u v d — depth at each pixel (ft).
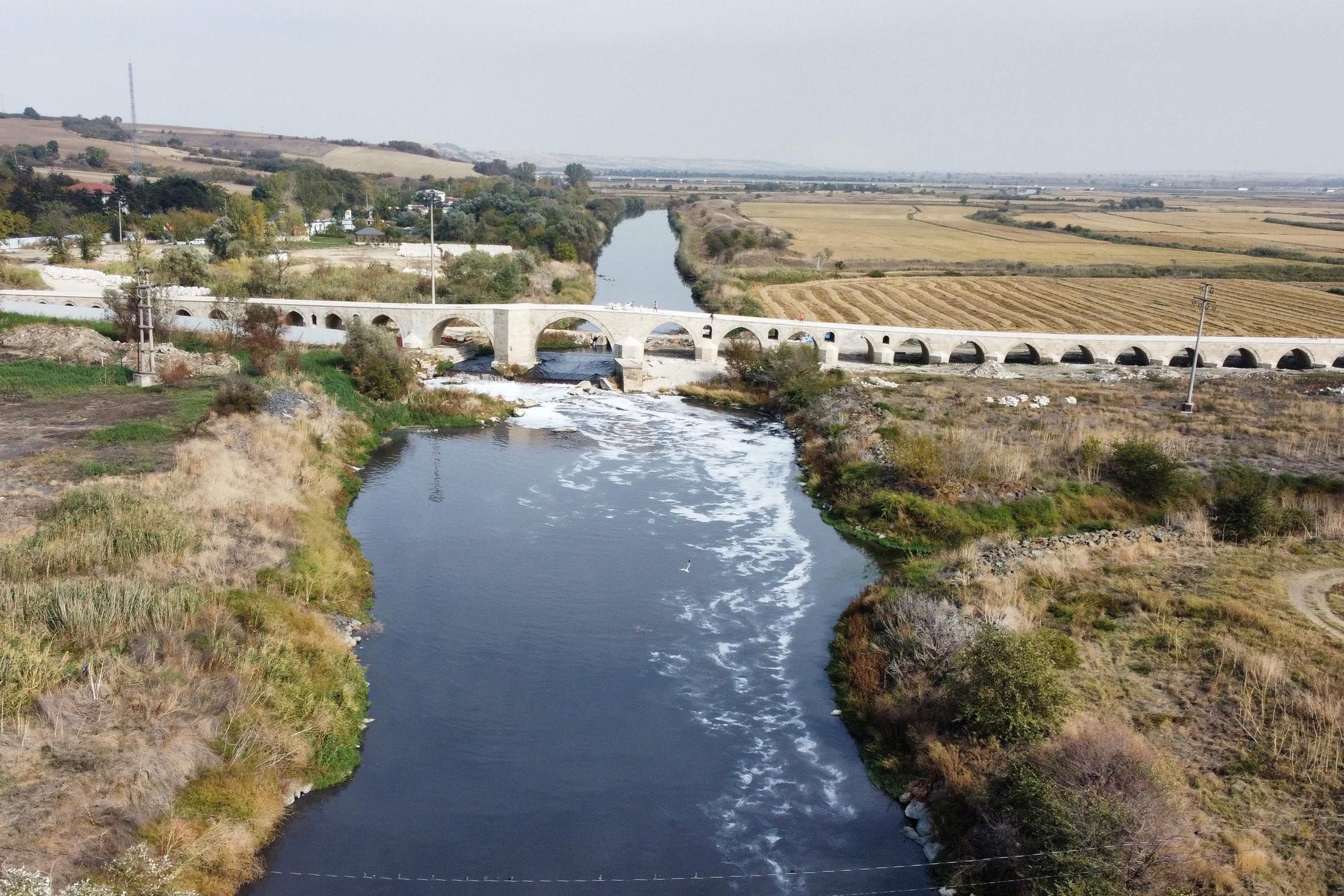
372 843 111.45
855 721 137.49
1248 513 191.31
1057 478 218.38
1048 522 203.62
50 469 185.57
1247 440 252.62
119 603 130.82
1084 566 174.60
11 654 115.44
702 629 164.66
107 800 99.91
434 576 181.68
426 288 426.51
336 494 212.64
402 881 105.81
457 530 204.44
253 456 206.49
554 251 599.16
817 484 235.20
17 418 221.25
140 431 212.23
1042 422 265.75
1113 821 97.91
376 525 204.64
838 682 147.43
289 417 238.27
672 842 113.91
